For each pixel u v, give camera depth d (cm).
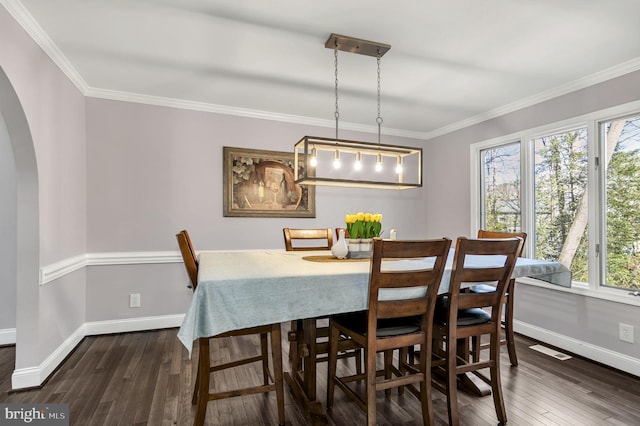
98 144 305
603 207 261
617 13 184
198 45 225
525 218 322
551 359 261
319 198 392
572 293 274
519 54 233
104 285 308
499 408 178
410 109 353
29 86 199
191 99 329
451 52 231
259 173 362
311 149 248
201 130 341
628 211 246
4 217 282
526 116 321
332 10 185
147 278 321
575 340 271
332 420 181
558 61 242
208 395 159
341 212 404
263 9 185
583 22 194
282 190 371
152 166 323
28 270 210
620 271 250
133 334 310
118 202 312
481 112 361
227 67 258
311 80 281
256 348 283
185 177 335
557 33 206
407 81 281
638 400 201
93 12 187
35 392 206
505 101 327
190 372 235
